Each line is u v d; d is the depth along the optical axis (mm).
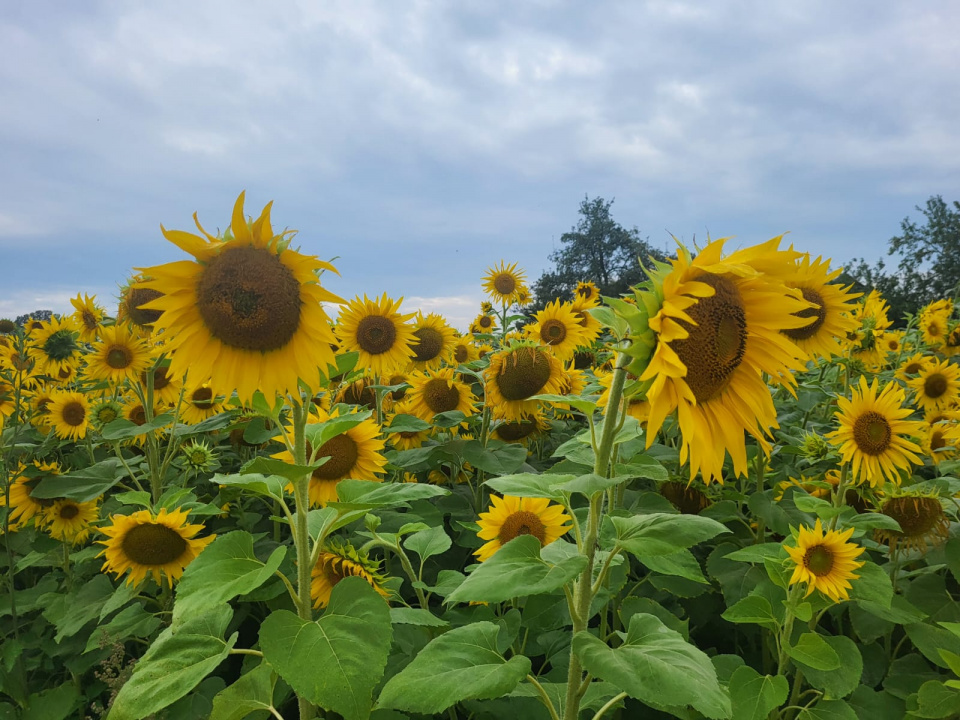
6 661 4711
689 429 2148
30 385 7270
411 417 5707
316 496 4305
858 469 4590
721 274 2355
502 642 3133
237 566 2543
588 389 4285
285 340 2672
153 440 5312
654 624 2449
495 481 2439
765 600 3619
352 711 2105
